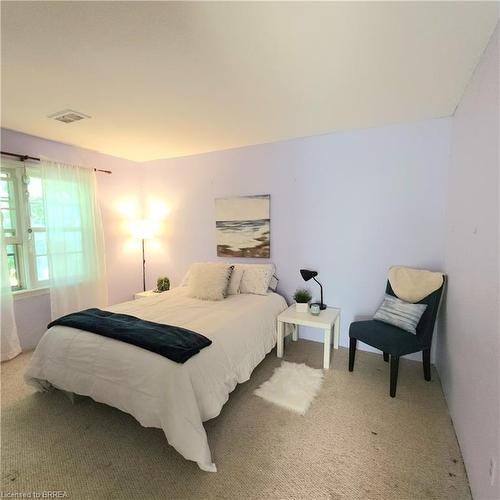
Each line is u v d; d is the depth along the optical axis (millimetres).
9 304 2725
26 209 2953
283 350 2885
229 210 3570
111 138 3057
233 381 1954
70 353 1896
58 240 3104
